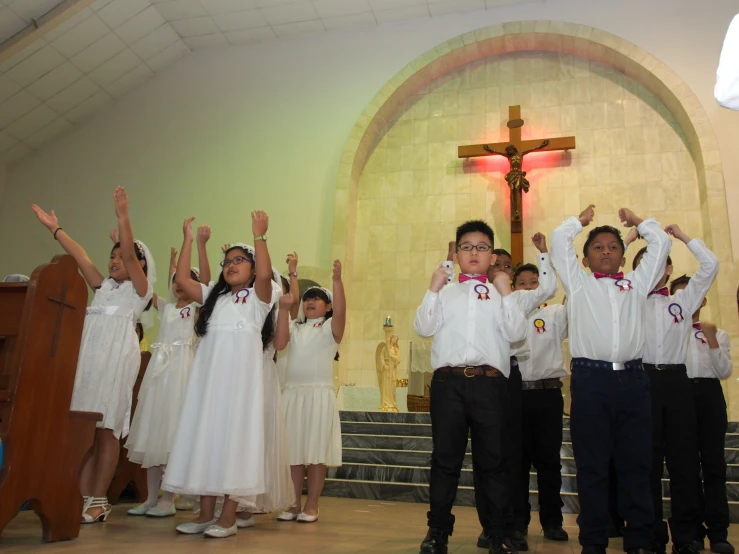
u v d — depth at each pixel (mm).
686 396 3168
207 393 3037
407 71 10016
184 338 4035
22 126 10695
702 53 9109
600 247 2945
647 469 2646
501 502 2668
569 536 3621
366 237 9930
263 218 3215
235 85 10805
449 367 2807
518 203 9070
